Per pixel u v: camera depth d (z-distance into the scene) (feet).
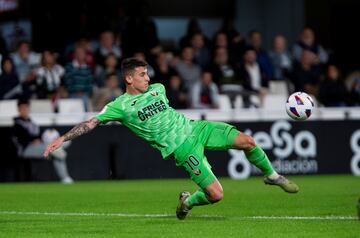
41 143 142.31
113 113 75.46
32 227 74.13
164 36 204.64
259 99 161.07
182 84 164.96
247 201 97.04
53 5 184.14
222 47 170.50
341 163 152.66
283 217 79.82
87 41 167.43
